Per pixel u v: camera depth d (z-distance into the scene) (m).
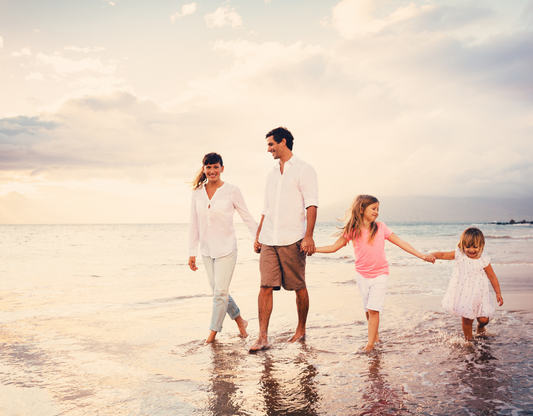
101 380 2.55
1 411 2.07
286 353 3.15
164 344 3.47
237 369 2.76
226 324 4.30
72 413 2.04
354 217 3.51
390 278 7.75
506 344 3.29
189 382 2.50
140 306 5.24
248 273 9.11
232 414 2.01
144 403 2.17
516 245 17.41
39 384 2.48
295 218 3.62
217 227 3.75
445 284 6.92
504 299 5.35
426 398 2.18
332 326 4.07
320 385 2.41
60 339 3.61
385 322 4.14
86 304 5.36
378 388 2.34
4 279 7.96
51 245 22.02
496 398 2.17
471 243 3.43
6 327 4.07
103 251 17.03
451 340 3.44
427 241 23.52
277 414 2.01
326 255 14.13
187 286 7.03
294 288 3.60
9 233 48.12
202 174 3.97
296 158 3.71
